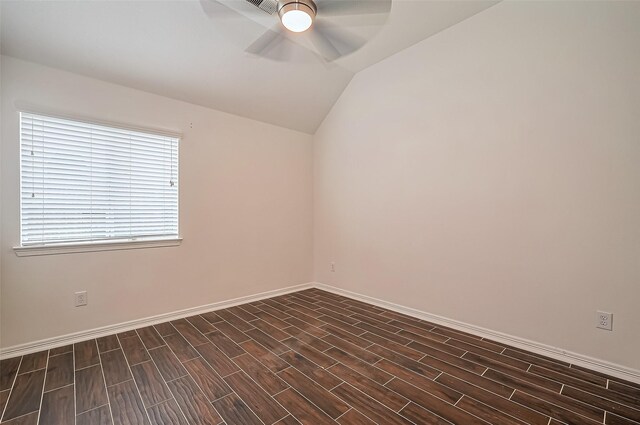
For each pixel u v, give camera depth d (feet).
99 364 6.64
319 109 12.14
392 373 6.28
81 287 7.85
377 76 10.53
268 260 11.84
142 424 4.85
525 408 5.15
